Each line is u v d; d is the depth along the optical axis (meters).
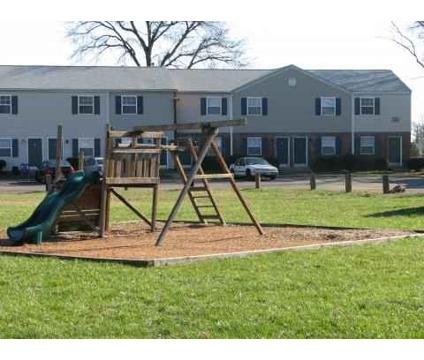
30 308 7.93
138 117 52.62
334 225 17.02
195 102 53.62
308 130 54.62
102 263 10.93
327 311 7.68
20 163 51.34
